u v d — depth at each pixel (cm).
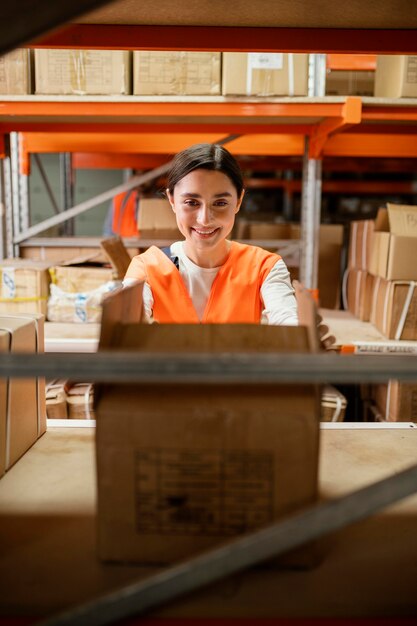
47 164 771
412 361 63
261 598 72
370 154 304
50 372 63
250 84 222
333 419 199
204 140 304
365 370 63
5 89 223
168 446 74
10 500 96
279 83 222
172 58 222
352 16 119
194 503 76
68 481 103
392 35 130
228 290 149
